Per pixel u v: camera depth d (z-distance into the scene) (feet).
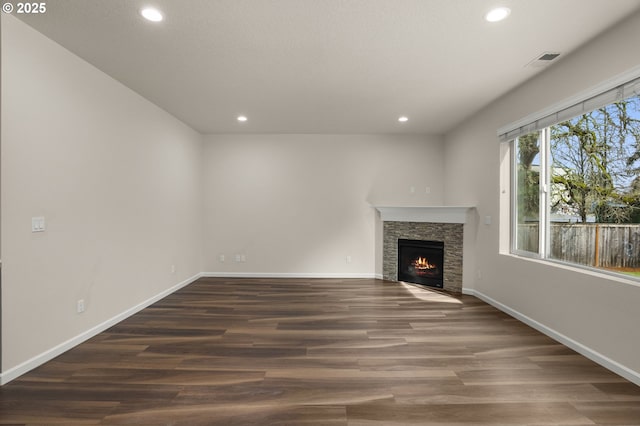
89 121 10.27
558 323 10.12
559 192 10.82
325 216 19.74
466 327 11.40
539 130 11.44
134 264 12.79
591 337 8.86
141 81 11.69
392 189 19.62
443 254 17.19
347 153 19.67
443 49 9.24
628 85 7.70
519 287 12.16
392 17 7.71
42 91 8.52
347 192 19.72
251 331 10.98
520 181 12.88
